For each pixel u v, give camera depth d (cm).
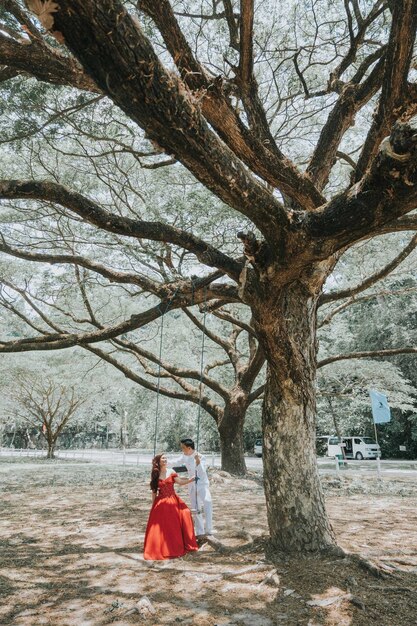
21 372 2520
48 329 2048
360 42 696
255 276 498
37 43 448
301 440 581
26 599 450
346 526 779
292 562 530
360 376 1805
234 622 390
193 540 619
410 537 689
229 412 1620
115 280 785
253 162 494
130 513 942
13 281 1368
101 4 192
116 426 5834
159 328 1889
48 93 795
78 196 487
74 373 2206
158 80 226
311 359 611
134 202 1127
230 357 1697
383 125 462
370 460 3278
